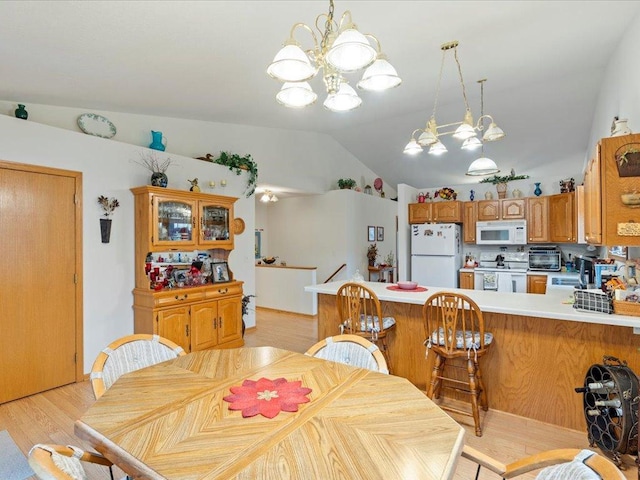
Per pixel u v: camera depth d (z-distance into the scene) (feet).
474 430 7.91
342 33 4.57
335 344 6.26
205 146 15.83
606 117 12.66
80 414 8.87
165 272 13.12
